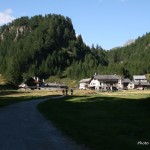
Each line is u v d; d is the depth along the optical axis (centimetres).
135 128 2341
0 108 4391
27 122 2741
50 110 4000
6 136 2003
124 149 1619
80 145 1717
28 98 7456
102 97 7256
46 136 2008
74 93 11106
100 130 2247
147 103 4538
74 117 3147
